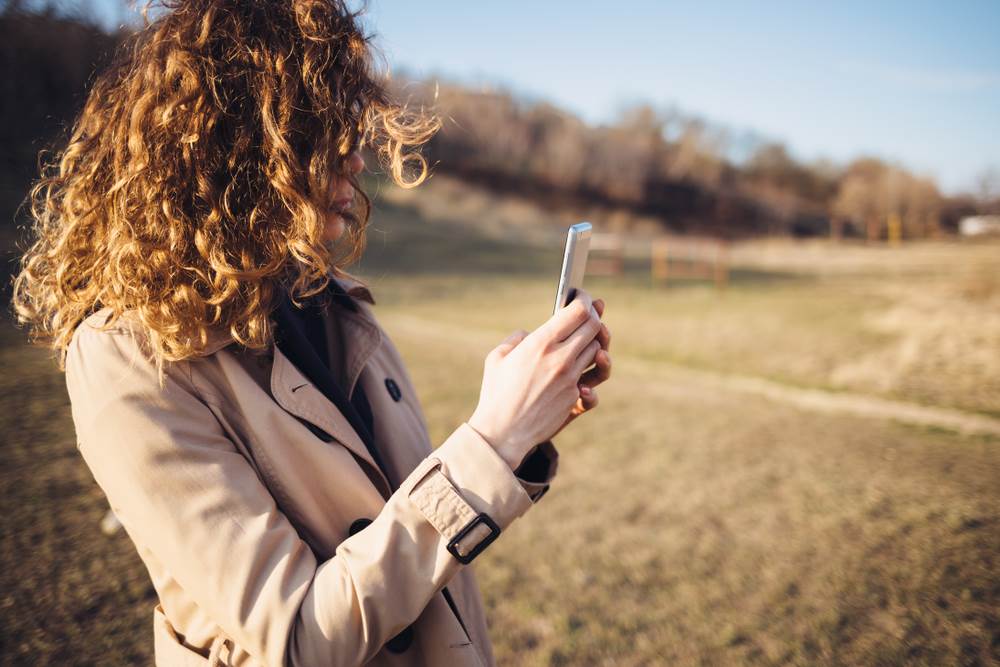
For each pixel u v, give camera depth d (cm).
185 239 74
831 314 1142
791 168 5606
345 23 79
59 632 236
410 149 90
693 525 364
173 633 78
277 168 74
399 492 68
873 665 248
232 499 66
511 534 348
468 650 83
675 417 577
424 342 881
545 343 73
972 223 4556
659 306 1266
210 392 73
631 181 4584
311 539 75
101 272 76
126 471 64
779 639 262
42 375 533
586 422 554
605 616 274
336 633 61
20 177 1298
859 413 616
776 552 334
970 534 355
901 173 4991
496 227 2814
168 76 74
